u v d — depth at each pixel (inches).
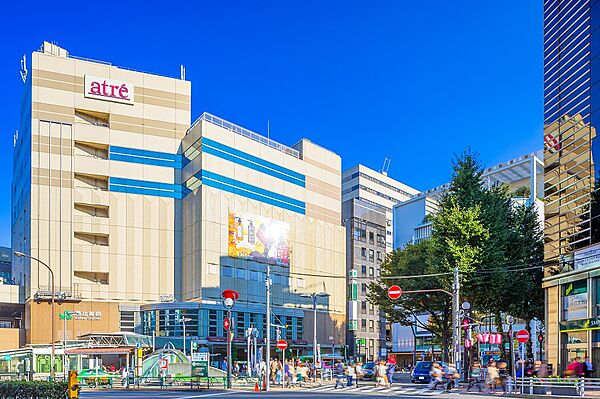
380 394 1106.1
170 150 2815.0
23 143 2834.6
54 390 720.3
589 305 1241.4
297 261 3078.2
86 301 2568.9
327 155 3415.4
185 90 2896.2
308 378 1770.4
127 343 2052.2
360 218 3914.9
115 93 2741.1
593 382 1009.5
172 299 2674.7
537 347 2486.5
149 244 2706.7
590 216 1261.1
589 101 1286.9
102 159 2694.4
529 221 1627.7
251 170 2878.9
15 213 3070.9
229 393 1151.6
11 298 2605.8
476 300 1501.0
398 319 1950.1
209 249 2615.7
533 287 1594.5
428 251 1648.6
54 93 2642.7
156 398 1015.6
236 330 2647.6
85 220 2620.6
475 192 1502.2
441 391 1204.5
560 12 1423.5
